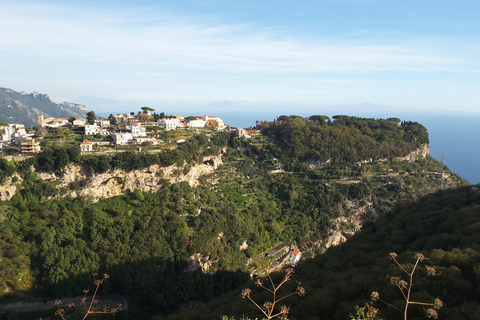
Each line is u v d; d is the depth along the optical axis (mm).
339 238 142875
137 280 100000
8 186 114875
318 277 68312
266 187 167000
